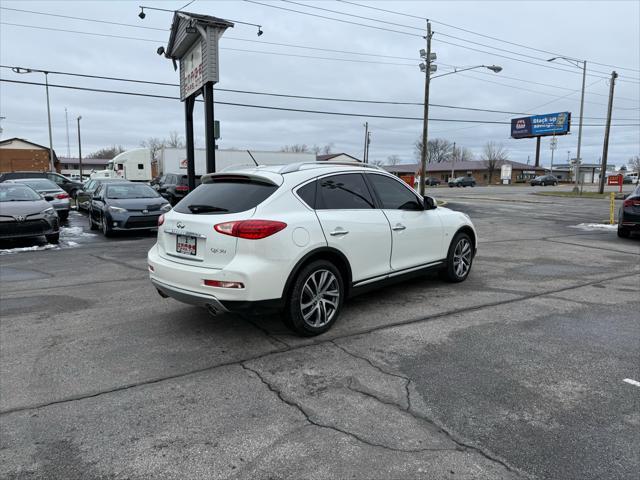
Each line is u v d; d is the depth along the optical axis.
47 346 4.29
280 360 3.94
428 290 6.21
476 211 20.75
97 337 4.51
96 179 19.31
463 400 3.25
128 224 11.73
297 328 4.31
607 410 3.12
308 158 33.84
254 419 3.02
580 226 14.48
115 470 2.53
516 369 3.75
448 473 2.48
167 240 4.59
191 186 14.13
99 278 7.16
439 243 6.06
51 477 2.47
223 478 2.45
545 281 6.78
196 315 5.18
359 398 3.29
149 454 2.66
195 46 12.12
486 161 85.75
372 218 4.99
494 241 11.06
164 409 3.15
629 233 11.54
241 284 3.89
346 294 4.82
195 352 4.12
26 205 10.27
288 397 3.31
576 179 35.88
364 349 4.16
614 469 2.51
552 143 65.69
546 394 3.34
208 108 11.46
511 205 24.67
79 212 19.98
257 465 2.56
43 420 3.02
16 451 2.69
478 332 4.59
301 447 2.71
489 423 2.96
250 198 4.22
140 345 4.30
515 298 5.84
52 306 5.58
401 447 2.71
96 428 2.93
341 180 4.88
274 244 4.01
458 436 2.82
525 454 2.64
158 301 5.79
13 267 8.06
